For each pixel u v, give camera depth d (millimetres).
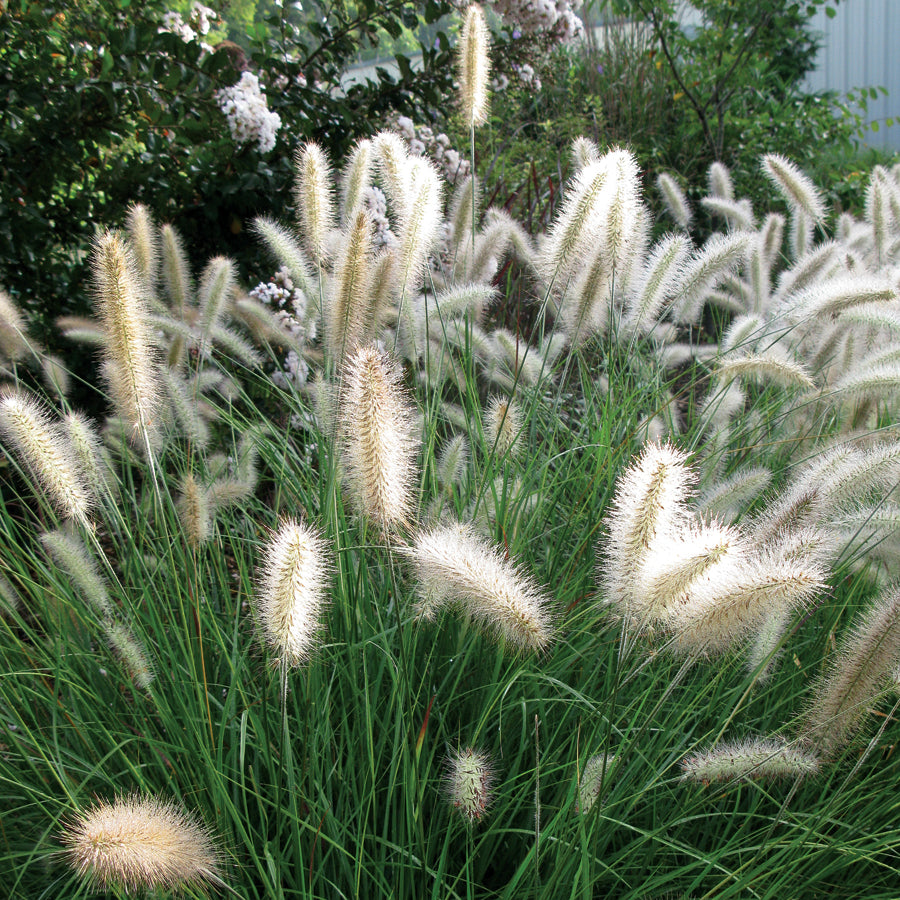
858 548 2898
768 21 11391
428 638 2914
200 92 5199
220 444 4797
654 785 2428
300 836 2484
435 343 3844
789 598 1922
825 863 2533
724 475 3711
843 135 10914
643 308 3871
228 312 4180
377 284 3195
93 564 2816
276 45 6109
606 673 2809
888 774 2705
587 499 3365
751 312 5043
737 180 10008
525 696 2740
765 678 2746
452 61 6102
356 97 6230
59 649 2695
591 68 10688
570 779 2451
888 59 13805
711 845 2734
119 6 5285
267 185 5527
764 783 2777
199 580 2902
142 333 2797
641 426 3537
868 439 3490
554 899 2244
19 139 4852
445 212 6195
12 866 2389
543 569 3197
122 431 3488
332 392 3064
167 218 5492
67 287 5242
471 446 3426
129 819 1738
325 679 2756
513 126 9898
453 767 2525
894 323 3574
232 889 2047
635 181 3406
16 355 3791
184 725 2635
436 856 2592
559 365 4336
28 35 4777
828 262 4750
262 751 2387
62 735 2848
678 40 10750
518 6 6113
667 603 1927
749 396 4855
